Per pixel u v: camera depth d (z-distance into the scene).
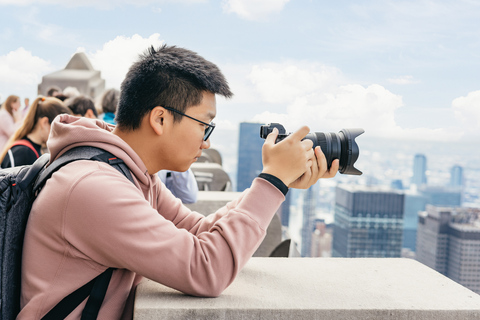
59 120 1.09
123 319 1.04
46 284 0.97
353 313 0.94
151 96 1.04
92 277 0.97
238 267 0.99
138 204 0.95
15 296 0.98
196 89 1.05
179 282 0.94
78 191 0.92
